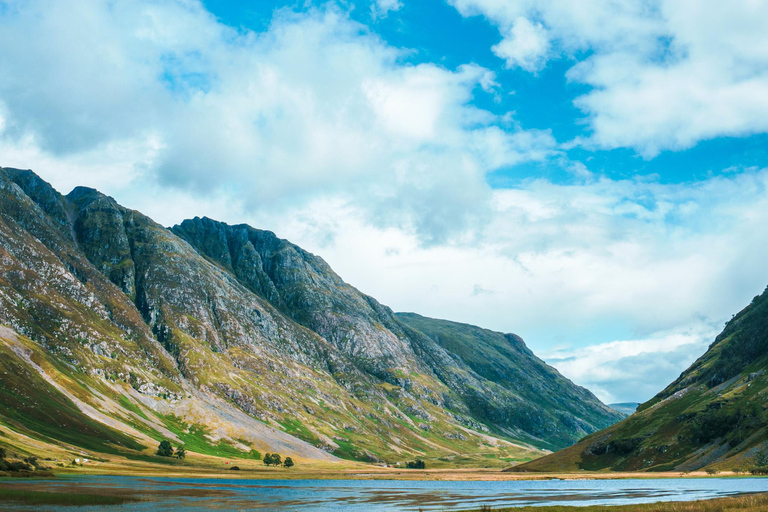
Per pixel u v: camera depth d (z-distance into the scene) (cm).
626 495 16150
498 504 13888
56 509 10606
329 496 16550
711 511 8538
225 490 17438
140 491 15188
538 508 10769
